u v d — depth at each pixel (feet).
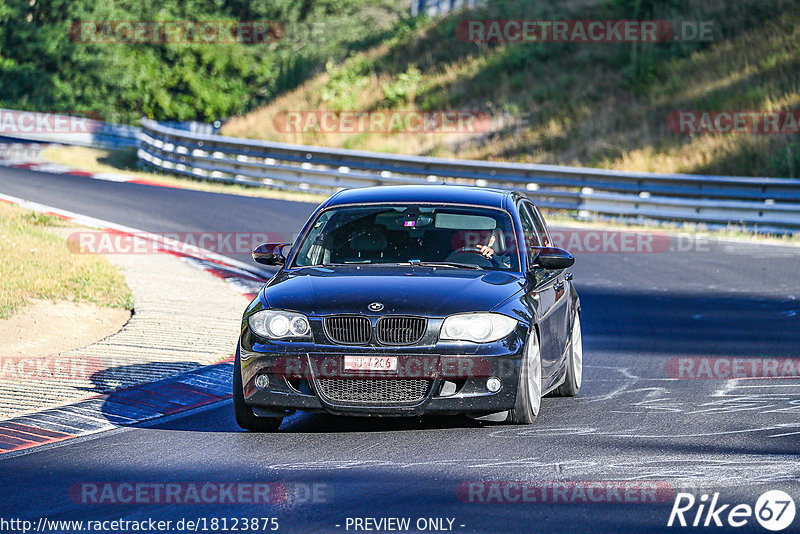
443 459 77.56
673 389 105.70
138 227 232.32
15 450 82.74
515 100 398.83
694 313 155.53
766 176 301.84
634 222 272.31
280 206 280.10
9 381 107.55
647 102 370.73
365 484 71.26
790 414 92.63
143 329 135.03
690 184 272.10
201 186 333.83
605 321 150.41
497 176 303.07
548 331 95.45
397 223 99.14
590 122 367.45
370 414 84.33
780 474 72.18
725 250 224.53
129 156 473.67
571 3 459.73
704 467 74.28
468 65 437.99
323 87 450.71
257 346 85.81
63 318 138.31
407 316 84.17
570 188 304.50
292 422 92.68
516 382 85.40
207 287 168.25
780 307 159.02
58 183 310.86
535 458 77.41
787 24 390.01
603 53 418.31
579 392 105.91
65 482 73.05
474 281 89.66
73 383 107.04
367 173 325.62
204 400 101.65
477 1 507.71
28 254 169.99
